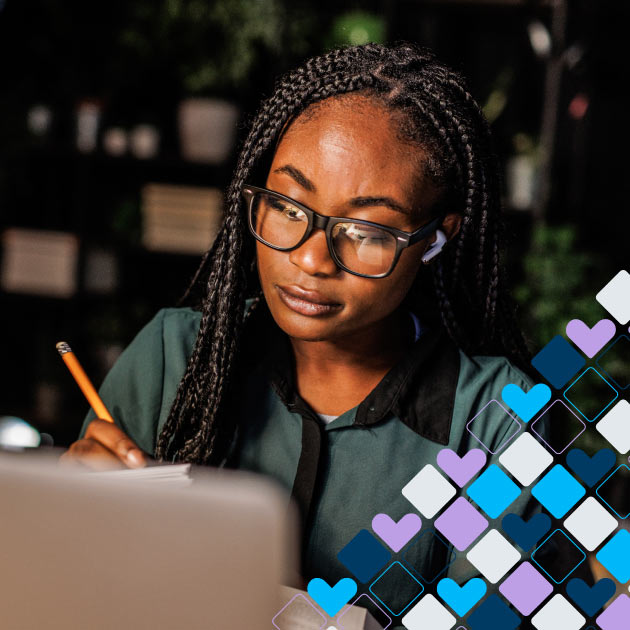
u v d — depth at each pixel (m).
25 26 3.74
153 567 0.44
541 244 3.12
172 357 1.03
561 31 3.14
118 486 0.44
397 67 0.84
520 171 3.25
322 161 0.77
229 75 3.49
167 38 3.55
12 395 3.80
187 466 0.70
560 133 3.56
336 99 0.79
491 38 3.51
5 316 3.83
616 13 3.37
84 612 0.45
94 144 3.57
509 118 3.54
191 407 0.96
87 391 0.90
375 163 0.77
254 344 0.99
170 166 3.81
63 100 3.77
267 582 0.44
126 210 3.62
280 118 0.83
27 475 0.45
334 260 0.78
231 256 0.92
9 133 3.52
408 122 0.79
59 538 0.45
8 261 3.59
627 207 3.60
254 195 0.82
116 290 3.69
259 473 0.95
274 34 3.41
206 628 0.44
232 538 0.44
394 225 0.79
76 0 3.71
